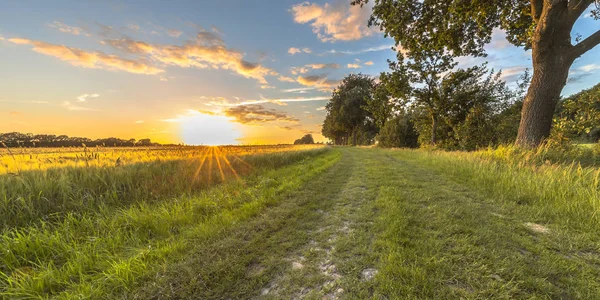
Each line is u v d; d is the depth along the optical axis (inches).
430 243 110.4
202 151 506.9
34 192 154.1
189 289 83.4
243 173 339.3
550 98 329.4
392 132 1210.0
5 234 110.1
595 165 261.4
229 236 128.1
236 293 82.9
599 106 355.3
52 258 107.7
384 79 890.1
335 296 79.1
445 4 453.7
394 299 74.1
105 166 221.0
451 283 82.0
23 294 82.6
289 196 217.3
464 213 153.7
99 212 162.7
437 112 854.5
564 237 117.1
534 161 275.7
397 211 157.2
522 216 147.6
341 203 194.4
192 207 175.2
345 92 2156.7
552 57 325.7
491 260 94.9
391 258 97.7
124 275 90.2
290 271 95.8
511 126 704.4
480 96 786.8
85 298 79.7
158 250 110.7
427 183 253.8
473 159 333.7
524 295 75.2
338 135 3041.3
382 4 481.1
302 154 618.8
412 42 530.3
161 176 244.4
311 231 137.2
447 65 805.9
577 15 302.8
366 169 383.9
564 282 82.1
